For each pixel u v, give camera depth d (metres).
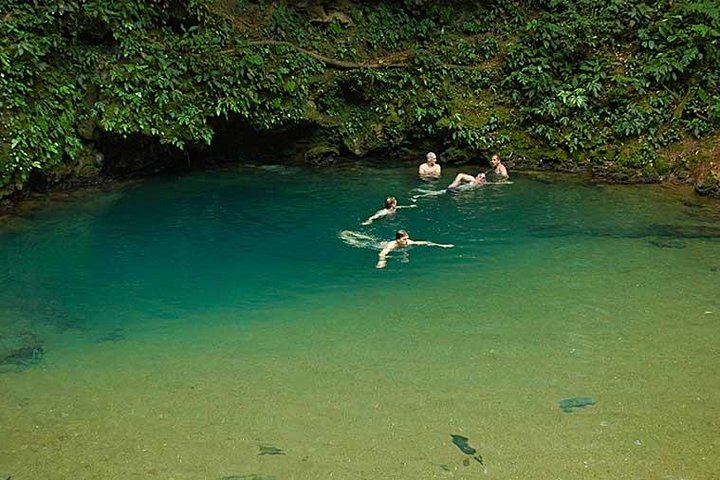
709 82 15.54
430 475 5.43
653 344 7.74
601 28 17.19
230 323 8.30
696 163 14.53
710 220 12.31
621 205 13.24
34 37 13.41
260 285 9.52
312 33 17.89
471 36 18.70
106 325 8.22
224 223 12.22
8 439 5.86
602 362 7.33
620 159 15.32
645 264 10.21
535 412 6.35
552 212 12.80
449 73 17.58
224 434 5.95
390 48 18.44
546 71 17.05
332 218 12.52
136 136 14.17
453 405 6.46
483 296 9.10
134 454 5.67
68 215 12.44
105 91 13.93
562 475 5.45
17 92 12.84
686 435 6.00
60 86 13.58
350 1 18.81
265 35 17.25
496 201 13.52
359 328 8.15
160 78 14.53
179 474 5.41
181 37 15.66
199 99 14.98
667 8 17.27
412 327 8.17
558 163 15.98
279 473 5.43
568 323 8.29
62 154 13.38
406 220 12.37
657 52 16.44
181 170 15.86
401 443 5.85
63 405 6.40
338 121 16.97
